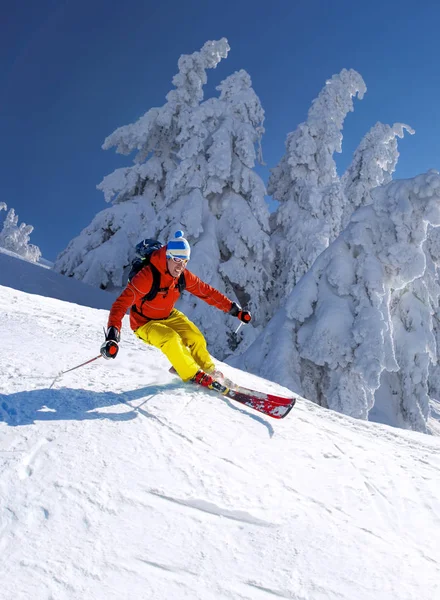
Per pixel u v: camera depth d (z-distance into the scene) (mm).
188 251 3299
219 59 27562
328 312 14414
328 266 15000
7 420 2404
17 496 1809
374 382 13492
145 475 2111
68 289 20891
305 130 25250
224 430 2781
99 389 3104
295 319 15242
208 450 2477
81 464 2092
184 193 23422
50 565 1525
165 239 21812
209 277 20531
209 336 19281
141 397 3057
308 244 23328
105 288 24047
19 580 1447
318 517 2084
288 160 25109
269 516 2010
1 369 3168
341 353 13859
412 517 2254
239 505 2041
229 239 22047
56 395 2855
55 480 1943
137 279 3252
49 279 21109
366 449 3070
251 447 2637
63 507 1799
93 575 1523
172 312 3703
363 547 1916
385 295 14789
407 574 1792
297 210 24891
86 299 20625
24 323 4695
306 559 1773
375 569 1786
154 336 3447
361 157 28297
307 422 3371
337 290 14812
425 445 3658
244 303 22875
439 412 24734
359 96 26719
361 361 13609
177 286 3473
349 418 3992
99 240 25016
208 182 22891
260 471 2385
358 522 2109
